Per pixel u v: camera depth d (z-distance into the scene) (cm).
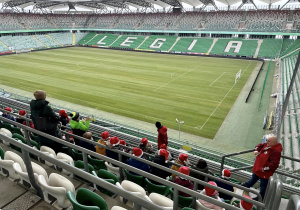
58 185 314
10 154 381
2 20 5947
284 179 859
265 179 500
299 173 955
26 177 335
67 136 602
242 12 5547
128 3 6531
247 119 1811
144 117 1847
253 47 4681
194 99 2228
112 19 6975
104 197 362
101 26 6900
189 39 5516
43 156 271
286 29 4650
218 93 2406
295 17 4959
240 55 4575
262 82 2794
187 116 1864
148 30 6097
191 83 2762
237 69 3506
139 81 2834
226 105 2086
